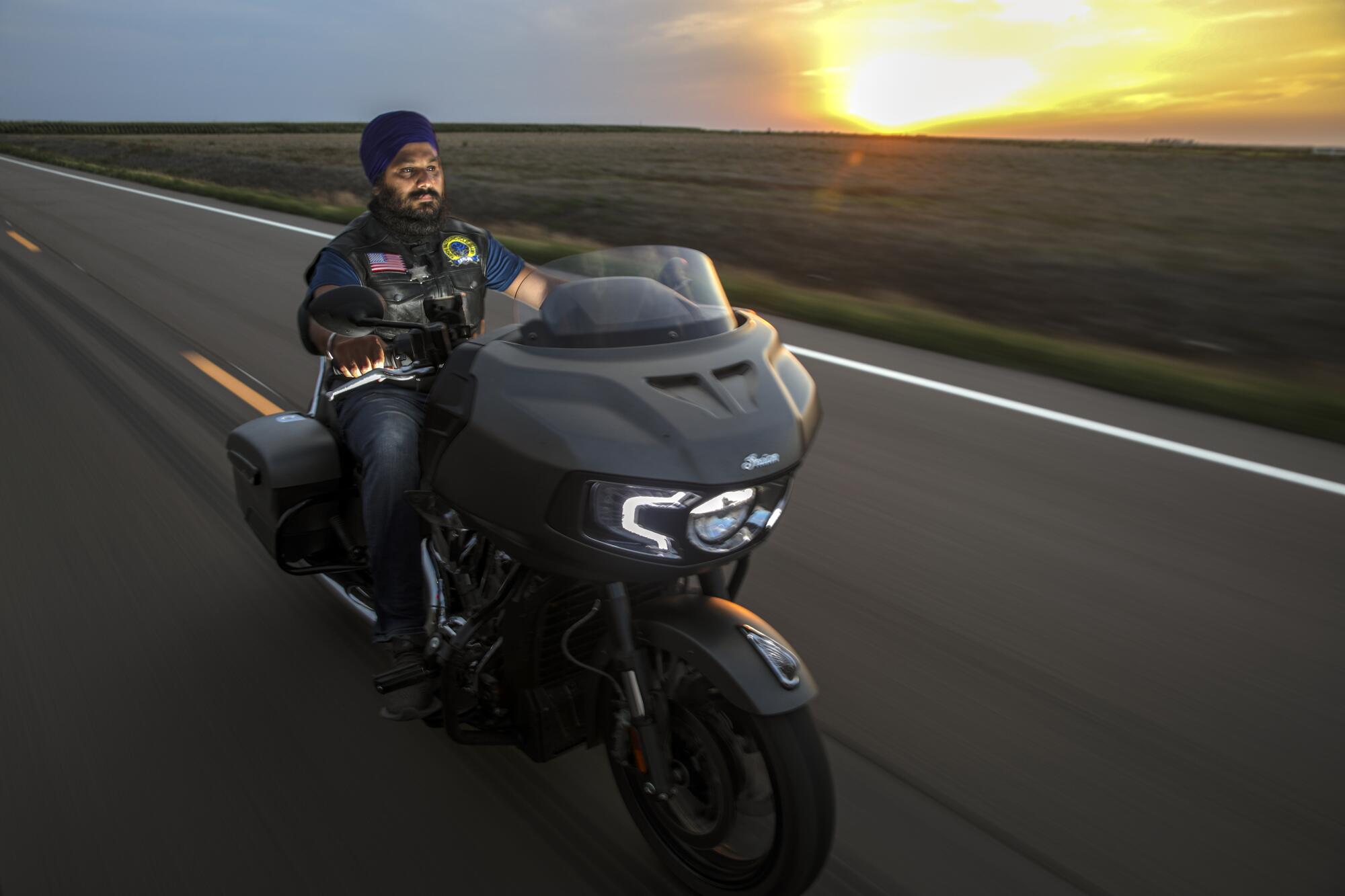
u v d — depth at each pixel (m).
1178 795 2.54
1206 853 2.34
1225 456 5.04
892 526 4.19
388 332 2.80
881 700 2.95
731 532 1.88
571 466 1.79
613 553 1.83
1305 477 4.75
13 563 3.86
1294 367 8.97
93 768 2.64
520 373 1.97
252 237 13.76
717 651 1.97
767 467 1.82
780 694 1.91
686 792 2.29
